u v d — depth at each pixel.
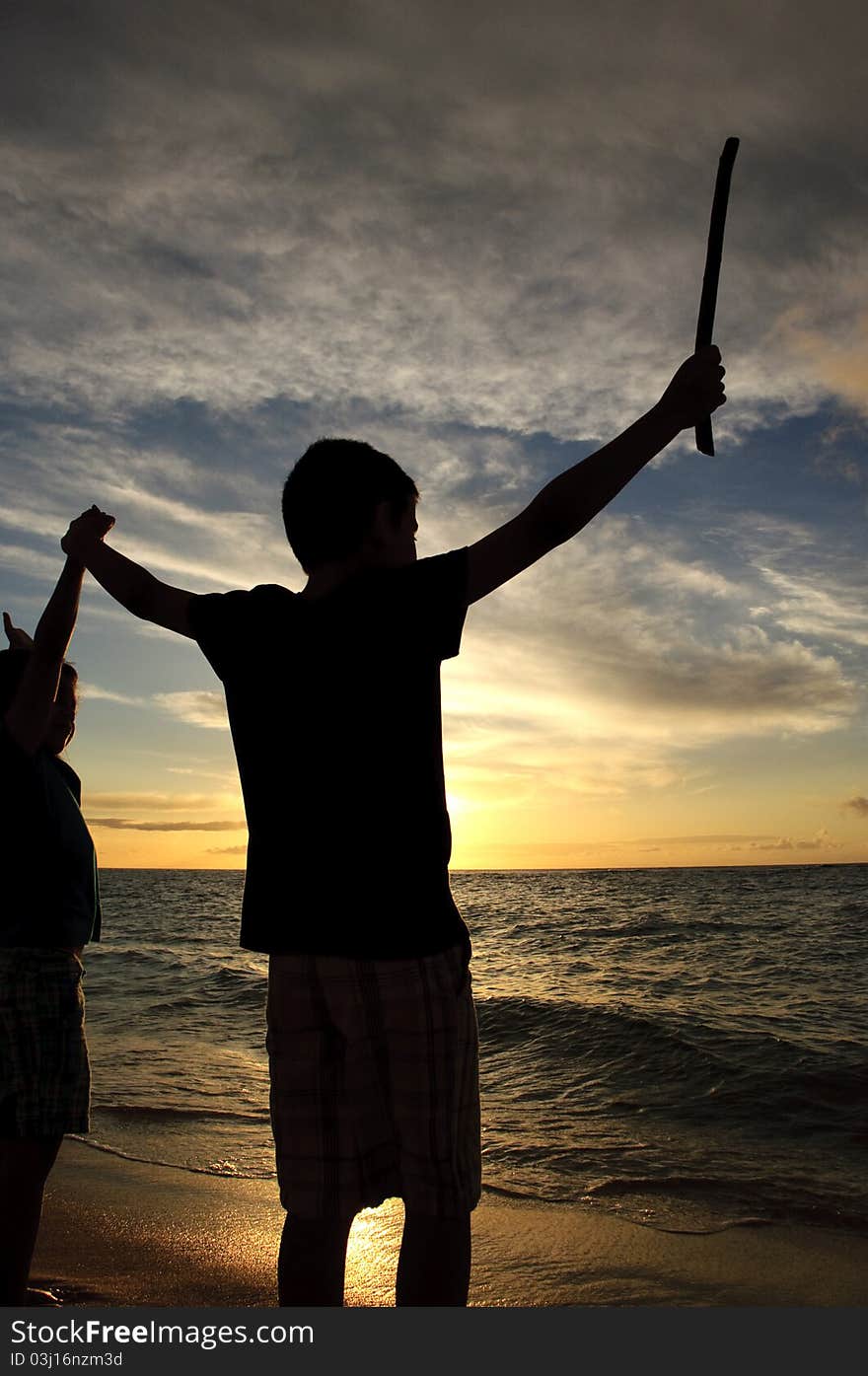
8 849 2.28
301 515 1.58
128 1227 3.87
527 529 1.39
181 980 13.52
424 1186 1.39
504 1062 7.89
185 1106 6.00
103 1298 3.04
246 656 1.54
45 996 2.25
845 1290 3.23
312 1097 1.45
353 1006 1.42
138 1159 4.90
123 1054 7.94
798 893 37.53
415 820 1.42
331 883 1.41
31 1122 2.16
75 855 2.38
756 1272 3.42
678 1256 3.60
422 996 1.40
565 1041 8.52
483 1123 5.86
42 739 2.27
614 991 11.75
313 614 1.49
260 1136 5.30
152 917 29.75
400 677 1.42
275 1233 3.78
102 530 1.86
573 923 24.36
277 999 1.48
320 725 1.44
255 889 1.50
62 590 2.08
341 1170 1.44
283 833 1.46
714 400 1.38
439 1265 1.37
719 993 11.52
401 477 1.63
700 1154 5.10
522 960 16.61
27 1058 2.20
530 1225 3.97
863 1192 4.43
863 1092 6.39
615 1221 4.02
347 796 1.42
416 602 1.42
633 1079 7.07
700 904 31.12
